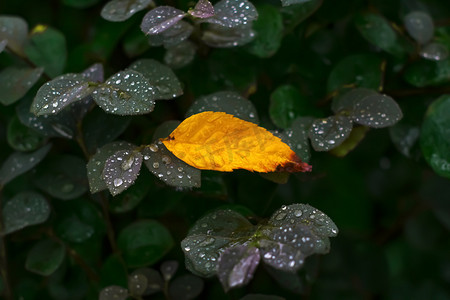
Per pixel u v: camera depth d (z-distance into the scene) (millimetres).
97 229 683
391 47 690
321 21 704
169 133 645
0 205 677
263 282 692
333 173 750
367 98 657
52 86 635
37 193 675
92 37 706
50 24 751
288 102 682
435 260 767
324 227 621
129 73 632
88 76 653
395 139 691
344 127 653
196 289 672
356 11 702
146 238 675
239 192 680
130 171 625
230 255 605
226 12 641
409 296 756
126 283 667
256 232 619
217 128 647
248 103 656
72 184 676
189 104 694
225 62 685
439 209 744
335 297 731
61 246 680
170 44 657
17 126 685
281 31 681
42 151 673
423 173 757
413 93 695
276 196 705
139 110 624
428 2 723
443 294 755
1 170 678
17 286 699
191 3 665
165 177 629
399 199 763
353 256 740
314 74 699
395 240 775
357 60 686
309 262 681
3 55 714
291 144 655
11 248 698
